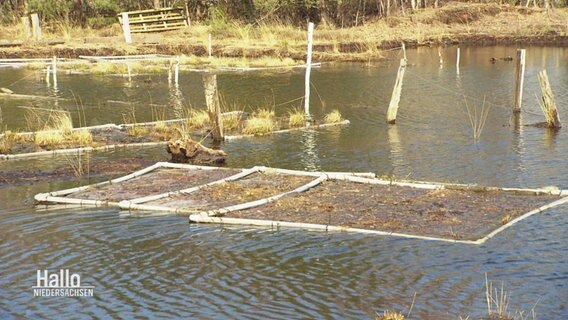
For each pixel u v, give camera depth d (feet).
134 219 38.88
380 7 172.65
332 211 39.17
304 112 74.69
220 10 158.92
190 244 34.94
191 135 62.80
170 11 152.46
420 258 32.53
